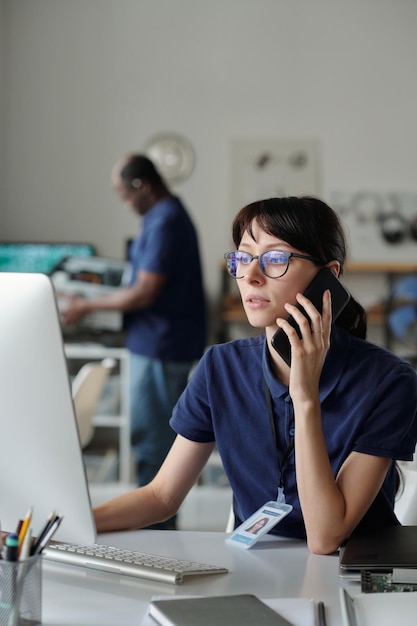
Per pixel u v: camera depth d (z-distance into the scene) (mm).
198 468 1634
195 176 5543
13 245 5363
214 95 5539
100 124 5539
